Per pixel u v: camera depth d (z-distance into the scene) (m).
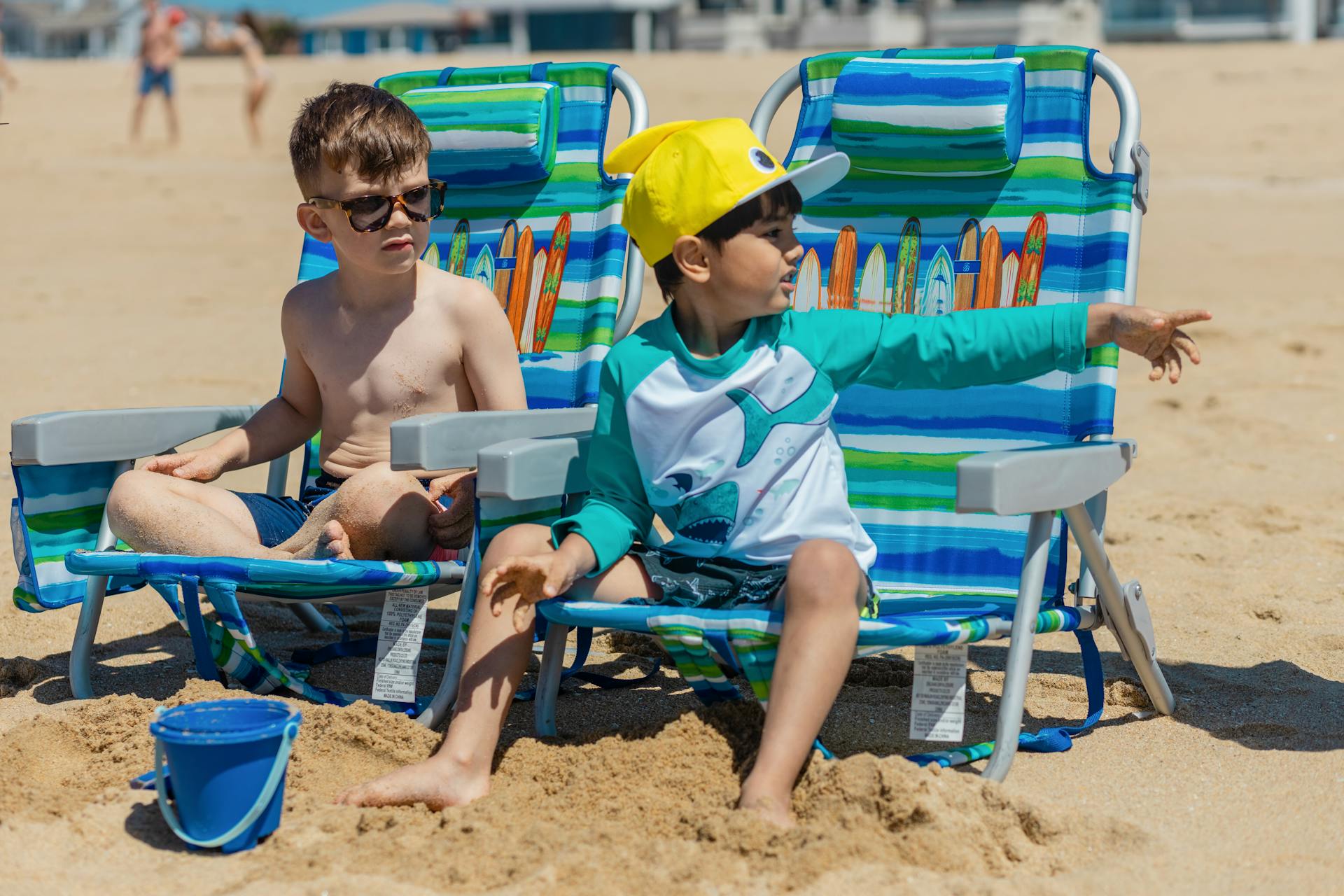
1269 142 15.57
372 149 2.86
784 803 2.23
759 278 2.49
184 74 32.72
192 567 2.64
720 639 2.34
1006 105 3.05
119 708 2.70
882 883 2.08
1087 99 3.14
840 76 3.23
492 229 3.50
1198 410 6.06
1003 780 2.46
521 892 2.07
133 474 2.88
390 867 2.17
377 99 2.95
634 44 49.91
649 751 2.43
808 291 3.27
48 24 78.94
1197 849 2.27
